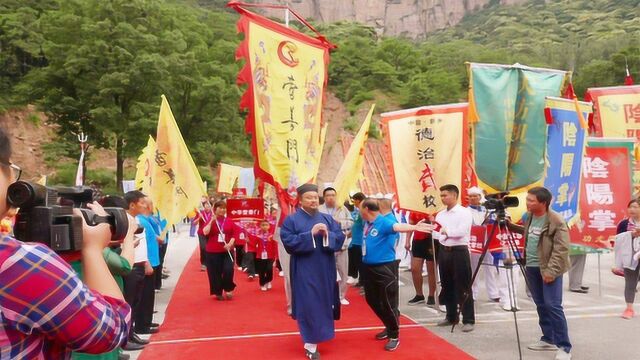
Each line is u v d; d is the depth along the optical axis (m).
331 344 6.24
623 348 5.92
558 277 5.43
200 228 12.70
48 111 33.03
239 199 10.12
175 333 6.88
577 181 7.55
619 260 7.43
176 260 15.06
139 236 6.30
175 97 35.69
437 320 7.36
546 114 7.13
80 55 29.89
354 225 9.89
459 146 7.44
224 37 72.94
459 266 6.74
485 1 147.88
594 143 8.82
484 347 6.01
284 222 5.94
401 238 11.94
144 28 31.69
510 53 98.62
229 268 9.11
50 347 1.58
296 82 7.13
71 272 1.54
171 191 7.67
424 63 83.62
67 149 34.50
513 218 7.82
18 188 1.62
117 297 1.77
